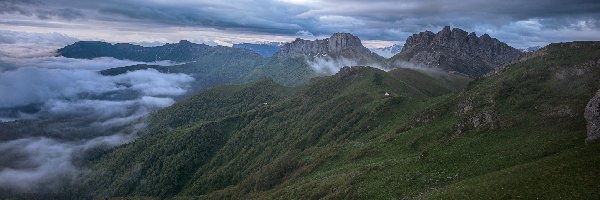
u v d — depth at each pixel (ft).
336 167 566.77
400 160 429.38
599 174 231.09
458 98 583.17
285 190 551.18
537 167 269.23
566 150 300.81
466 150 378.94
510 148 349.61
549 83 477.36
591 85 431.02
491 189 255.91
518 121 404.57
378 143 577.02
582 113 370.94
